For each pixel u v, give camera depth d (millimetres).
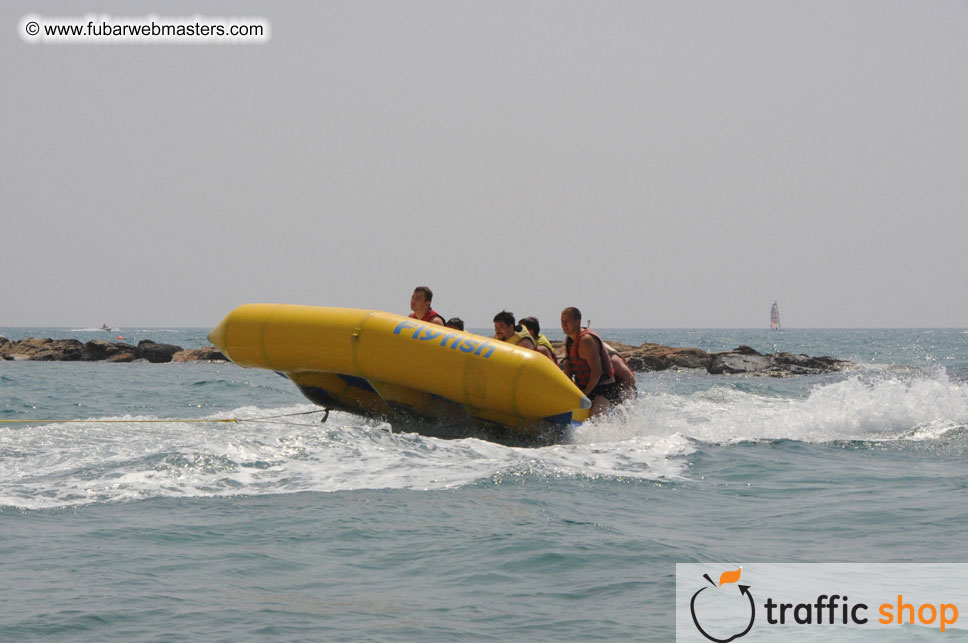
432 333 20391
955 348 174250
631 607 8828
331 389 22984
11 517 12062
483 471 15820
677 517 12992
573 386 20328
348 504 13078
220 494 13656
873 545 11367
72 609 8539
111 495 13391
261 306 22469
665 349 73500
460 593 9242
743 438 21906
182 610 8586
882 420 24578
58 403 30234
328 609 8711
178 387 40094
